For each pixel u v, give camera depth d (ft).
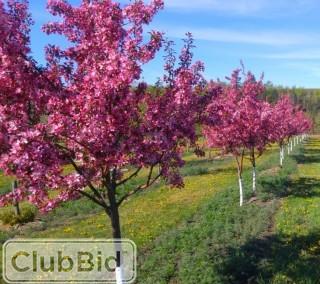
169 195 96.22
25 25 32.37
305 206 75.15
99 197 34.12
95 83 28.43
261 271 44.32
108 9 32.71
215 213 72.02
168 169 34.47
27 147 27.27
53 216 81.56
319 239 55.31
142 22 33.37
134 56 32.32
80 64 33.45
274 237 56.85
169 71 34.81
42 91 30.53
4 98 29.35
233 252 49.44
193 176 128.47
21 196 30.14
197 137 34.88
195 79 34.37
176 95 31.91
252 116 82.69
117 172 35.19
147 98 33.14
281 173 118.62
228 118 76.59
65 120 28.17
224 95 85.87
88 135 28.84
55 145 29.73
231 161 166.20
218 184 108.47
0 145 28.07
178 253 50.72
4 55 28.76
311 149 236.02
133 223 70.08
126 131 30.78
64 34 34.47
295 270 43.68
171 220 70.69
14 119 29.27
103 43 31.83
